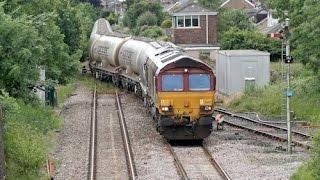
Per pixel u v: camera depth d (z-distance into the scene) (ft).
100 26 393.91
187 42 391.45
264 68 255.70
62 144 159.94
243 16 467.11
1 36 161.48
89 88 306.14
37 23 191.72
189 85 165.17
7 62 162.20
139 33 524.11
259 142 162.50
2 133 111.65
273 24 457.68
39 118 173.47
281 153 146.30
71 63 236.84
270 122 192.95
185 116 164.66
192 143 165.78
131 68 272.92
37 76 172.35
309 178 109.60
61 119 201.46
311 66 207.21
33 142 132.46
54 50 224.94
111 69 321.52
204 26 390.42
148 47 237.86
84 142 162.81
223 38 387.55
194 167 133.08
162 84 164.76
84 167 134.00
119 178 123.95
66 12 307.17
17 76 163.12
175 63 165.17
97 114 216.33
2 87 164.55
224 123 198.39
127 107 232.73
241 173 125.18
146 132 178.50
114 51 306.55
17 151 123.13
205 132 165.07
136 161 139.74
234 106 234.79
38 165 124.77
